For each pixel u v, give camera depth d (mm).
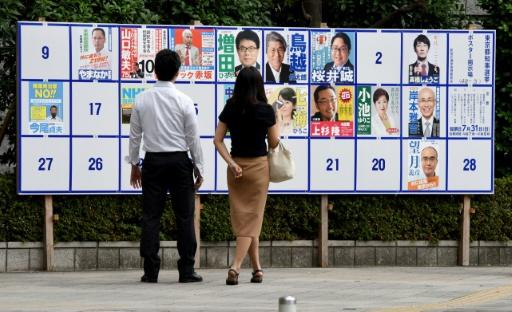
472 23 19656
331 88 17531
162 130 14734
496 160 19406
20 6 17734
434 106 17828
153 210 14938
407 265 17969
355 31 17609
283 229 17578
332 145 17562
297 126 17469
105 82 17047
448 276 16375
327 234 17688
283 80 17438
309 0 20859
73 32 16969
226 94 17297
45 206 16938
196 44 17234
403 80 17750
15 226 16953
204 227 17297
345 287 14758
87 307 12414
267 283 15133
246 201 14797
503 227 18250
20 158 16828
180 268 15156
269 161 14797
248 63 17344
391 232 17875
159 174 14812
